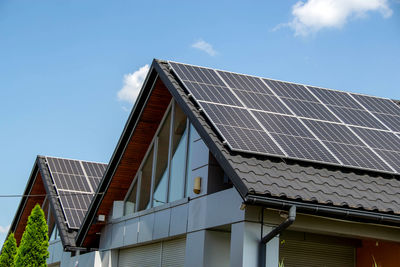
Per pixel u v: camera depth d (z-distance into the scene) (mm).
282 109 15656
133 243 18781
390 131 16062
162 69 16891
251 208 12648
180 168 16812
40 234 23562
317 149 13906
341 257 15133
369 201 12641
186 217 15414
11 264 27453
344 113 16531
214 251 14234
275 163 13312
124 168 20141
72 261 23953
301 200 11906
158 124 18891
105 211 21672
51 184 26703
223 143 13359
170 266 16641
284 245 14578
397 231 13547
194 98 14977
